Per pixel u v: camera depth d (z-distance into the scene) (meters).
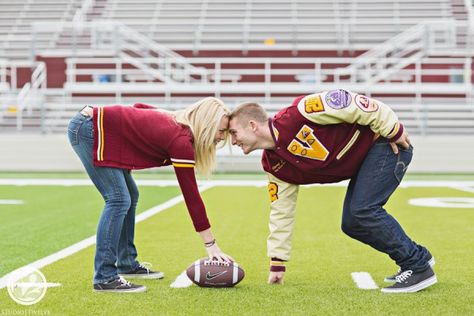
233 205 10.92
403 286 4.79
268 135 4.68
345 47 25.50
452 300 4.54
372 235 4.82
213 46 25.61
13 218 9.31
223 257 4.94
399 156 4.77
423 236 7.71
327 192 13.13
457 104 22.81
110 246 4.76
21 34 27.45
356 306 4.37
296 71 23.69
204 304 4.41
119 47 24.52
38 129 21.56
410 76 24.83
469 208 10.44
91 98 23.67
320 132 4.64
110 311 4.24
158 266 5.93
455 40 24.30
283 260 5.08
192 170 4.61
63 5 28.52
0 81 26.02
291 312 4.21
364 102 4.58
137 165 4.73
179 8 27.80
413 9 27.16
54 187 14.15
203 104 4.68
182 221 8.89
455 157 19.23
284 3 27.77
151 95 24.42
